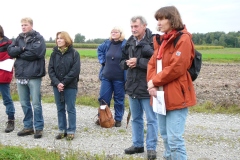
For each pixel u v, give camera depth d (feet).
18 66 17.30
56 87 17.10
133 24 13.99
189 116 23.47
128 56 14.80
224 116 23.58
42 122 17.81
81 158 12.75
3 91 18.61
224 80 43.62
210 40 272.31
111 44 19.99
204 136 18.45
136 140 15.02
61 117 17.46
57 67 16.90
